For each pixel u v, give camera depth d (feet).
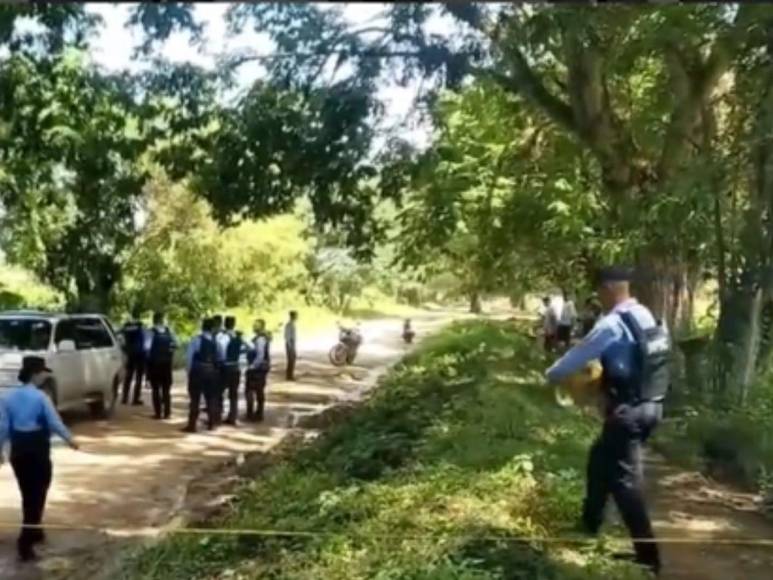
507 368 47.50
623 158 39.06
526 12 20.06
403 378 48.75
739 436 29.71
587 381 18.81
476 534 18.84
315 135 21.40
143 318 45.29
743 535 22.16
